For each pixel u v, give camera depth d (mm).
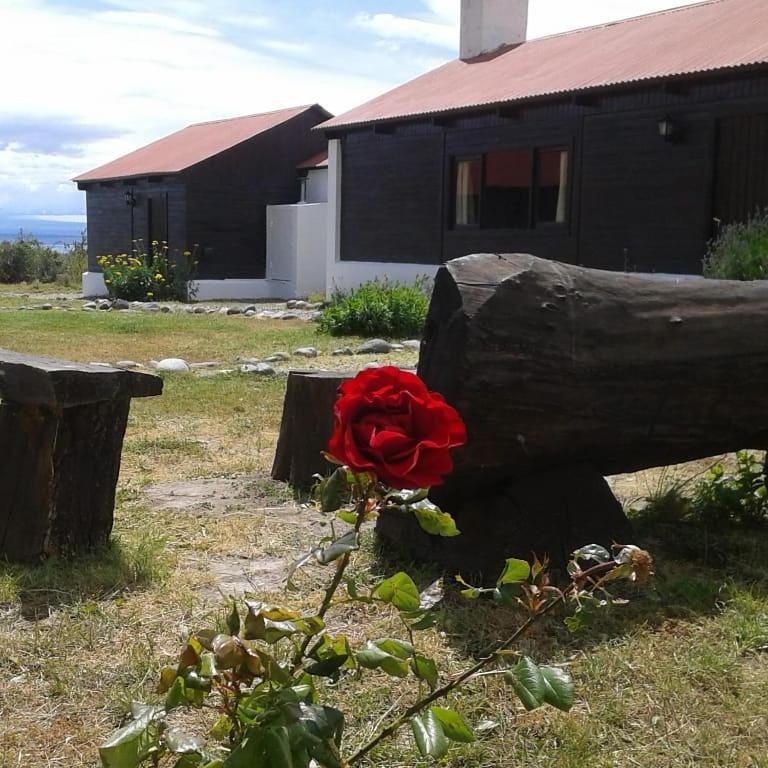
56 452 4254
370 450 1547
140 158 26953
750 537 4945
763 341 4371
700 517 5273
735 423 4449
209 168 23406
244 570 4379
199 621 3736
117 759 1746
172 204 23688
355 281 19719
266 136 24078
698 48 13977
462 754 2814
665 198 13797
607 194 14633
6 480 4340
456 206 17625
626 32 17516
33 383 4113
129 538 4691
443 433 1573
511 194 16406
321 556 1812
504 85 16969
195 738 1862
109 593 3994
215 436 7293
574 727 2949
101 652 3447
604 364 4102
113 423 4414
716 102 12953
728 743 2906
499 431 3986
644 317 4219
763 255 11156
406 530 4520
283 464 5992
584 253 15070
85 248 31250
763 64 11859
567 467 4305
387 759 2799
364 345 12281
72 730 2936
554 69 16672
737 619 3789
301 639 3494
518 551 4145
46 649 3449
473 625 3682
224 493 5723
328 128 19609
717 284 4484
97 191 26969
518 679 1869
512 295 3977
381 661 1867
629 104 14148
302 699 1831
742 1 16156
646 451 4371
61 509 4285
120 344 12906
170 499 5562
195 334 14133
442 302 4016
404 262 18734
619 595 4023
